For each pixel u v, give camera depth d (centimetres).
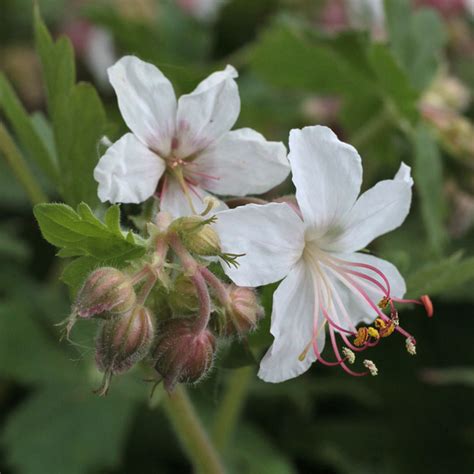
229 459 31
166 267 22
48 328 32
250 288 22
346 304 24
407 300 23
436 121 31
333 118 35
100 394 22
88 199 24
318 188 22
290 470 31
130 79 23
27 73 39
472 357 32
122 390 32
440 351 32
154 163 23
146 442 32
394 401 32
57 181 26
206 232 22
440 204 30
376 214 23
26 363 32
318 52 31
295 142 22
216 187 23
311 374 32
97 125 24
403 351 32
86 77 41
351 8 37
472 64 38
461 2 38
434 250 30
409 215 34
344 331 23
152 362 23
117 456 31
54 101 24
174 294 22
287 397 32
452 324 32
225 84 23
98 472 31
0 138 27
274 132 36
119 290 22
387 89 30
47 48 25
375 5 37
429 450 32
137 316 22
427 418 32
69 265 23
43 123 27
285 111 35
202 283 22
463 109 36
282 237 22
